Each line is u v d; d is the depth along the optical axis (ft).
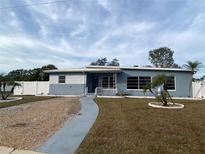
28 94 91.66
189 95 81.20
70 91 83.10
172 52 202.39
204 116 33.50
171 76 80.79
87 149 18.15
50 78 85.92
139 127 25.70
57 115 35.04
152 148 18.30
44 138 21.85
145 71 81.82
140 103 52.26
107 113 36.27
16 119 31.55
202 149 18.07
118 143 19.63
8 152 17.80
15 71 154.92
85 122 29.35
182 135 22.29
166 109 41.75
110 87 83.82
